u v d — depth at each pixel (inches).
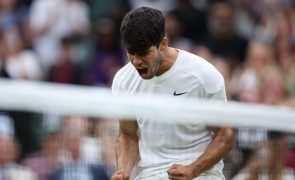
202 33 1748.3
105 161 737.0
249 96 1454.2
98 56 1641.2
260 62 1534.2
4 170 701.3
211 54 1665.8
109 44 1657.2
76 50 1657.2
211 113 663.8
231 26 1723.7
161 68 658.2
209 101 668.7
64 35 1686.8
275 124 780.0
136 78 672.4
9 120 694.5
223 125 671.8
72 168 720.3
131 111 652.7
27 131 701.3
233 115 699.4
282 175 820.6
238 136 804.0
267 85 1487.5
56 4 1723.7
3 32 1632.6
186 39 1743.4
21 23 1684.3
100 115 692.7
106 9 1747.0
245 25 1780.3
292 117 792.3
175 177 644.1
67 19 1723.7
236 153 804.6
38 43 1681.8
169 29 1681.8
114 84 686.5
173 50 665.0
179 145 668.7
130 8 1772.9
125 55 1664.6
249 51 1604.3
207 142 675.4
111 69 1628.9
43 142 708.7
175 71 659.4
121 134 689.6
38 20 1710.1
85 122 722.8
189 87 661.9
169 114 655.1
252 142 808.3
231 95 1467.8
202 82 661.9
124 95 673.6
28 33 1683.1
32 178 707.4
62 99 636.7
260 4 1822.1
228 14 1722.4
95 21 1747.0
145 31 626.2
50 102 630.5
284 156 823.7
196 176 652.7
